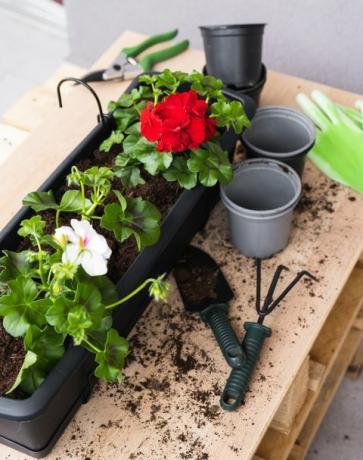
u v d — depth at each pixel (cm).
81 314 81
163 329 105
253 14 167
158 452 92
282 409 112
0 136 139
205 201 110
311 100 136
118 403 97
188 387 98
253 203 119
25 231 89
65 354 85
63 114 132
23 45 237
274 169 112
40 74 229
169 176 104
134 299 97
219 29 118
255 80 127
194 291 108
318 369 124
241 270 112
